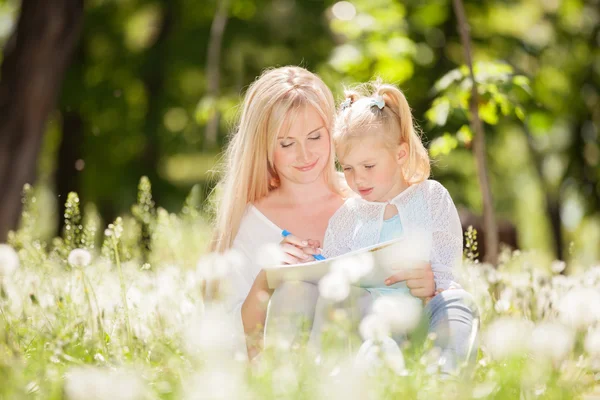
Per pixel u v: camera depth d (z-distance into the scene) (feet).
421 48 39.29
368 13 38.70
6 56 37.65
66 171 58.39
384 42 37.04
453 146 23.49
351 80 36.11
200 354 10.96
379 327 9.86
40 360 11.11
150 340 13.58
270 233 15.48
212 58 44.55
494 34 45.34
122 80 57.00
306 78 15.66
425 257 13.23
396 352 10.64
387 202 14.20
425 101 37.91
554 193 54.90
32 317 14.05
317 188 15.99
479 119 22.40
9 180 36.86
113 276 17.60
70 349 12.00
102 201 58.34
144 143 58.03
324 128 15.46
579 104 49.70
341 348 10.87
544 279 15.21
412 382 9.47
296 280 12.27
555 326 11.21
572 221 55.47
